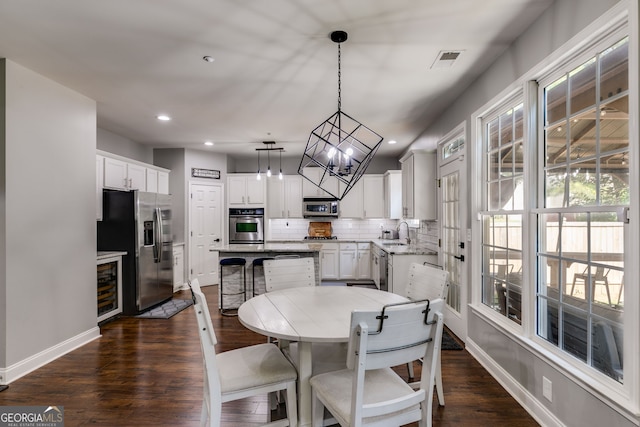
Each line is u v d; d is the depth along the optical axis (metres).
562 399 1.87
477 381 2.61
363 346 1.39
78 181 3.34
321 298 2.40
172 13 2.05
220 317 4.35
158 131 4.90
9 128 2.64
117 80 3.05
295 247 4.89
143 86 3.20
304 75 2.96
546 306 2.15
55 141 3.07
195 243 6.17
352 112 4.00
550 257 2.10
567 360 1.89
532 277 2.23
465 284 3.27
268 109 3.90
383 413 1.47
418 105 3.75
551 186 2.11
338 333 1.69
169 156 6.09
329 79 3.05
